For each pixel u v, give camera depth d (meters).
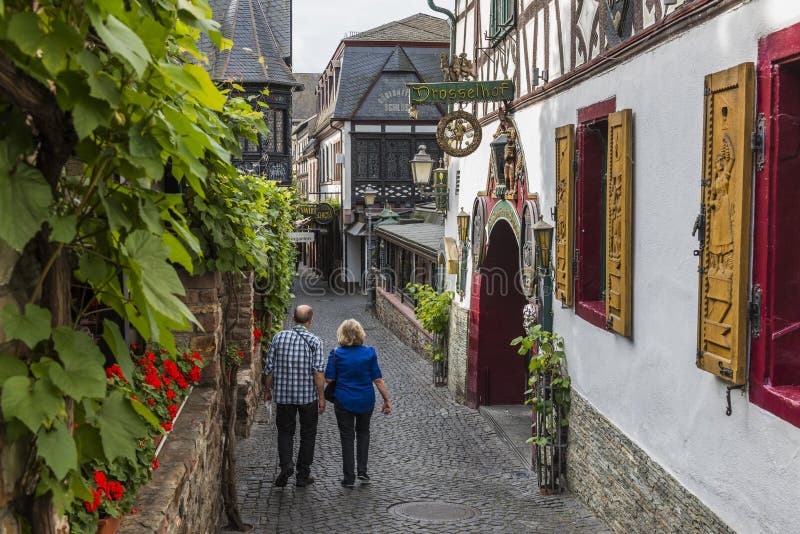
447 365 14.02
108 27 1.83
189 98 2.49
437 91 9.90
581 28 7.46
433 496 7.79
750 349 4.36
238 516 6.70
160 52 2.12
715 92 4.61
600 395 7.06
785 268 4.13
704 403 4.99
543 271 8.49
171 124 2.26
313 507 7.40
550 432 8.09
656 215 5.73
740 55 4.45
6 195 1.79
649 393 5.93
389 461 9.10
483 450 9.66
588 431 7.39
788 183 4.08
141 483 3.86
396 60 32.03
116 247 2.27
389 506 7.45
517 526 6.93
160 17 2.27
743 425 4.48
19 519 2.04
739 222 4.32
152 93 2.21
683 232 5.27
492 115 11.28
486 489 8.06
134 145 2.11
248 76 25.06
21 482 2.04
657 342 5.76
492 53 11.44
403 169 32.06
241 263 6.72
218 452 6.74
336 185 35.16
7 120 1.88
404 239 20.20
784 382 4.18
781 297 4.14
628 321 6.24
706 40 4.88
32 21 1.77
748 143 4.27
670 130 5.46
